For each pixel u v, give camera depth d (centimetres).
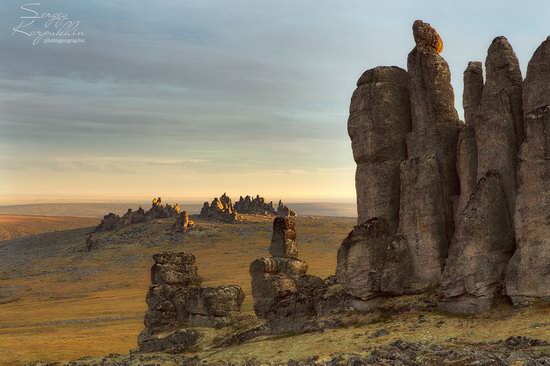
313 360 4209
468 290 4562
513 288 4347
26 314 15588
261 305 6312
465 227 4659
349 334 4856
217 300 6475
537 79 4628
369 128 5703
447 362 3538
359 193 5778
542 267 4244
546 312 4097
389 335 4503
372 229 5356
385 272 5184
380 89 5722
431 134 5409
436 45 5728
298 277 6381
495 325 4175
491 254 4575
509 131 4766
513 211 4675
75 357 8162
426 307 4881
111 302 16788
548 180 4309
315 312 5619
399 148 5669
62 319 13788
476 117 4969
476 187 4762
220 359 5181
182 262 7200
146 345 6556
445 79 5538
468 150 5122
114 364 5672
